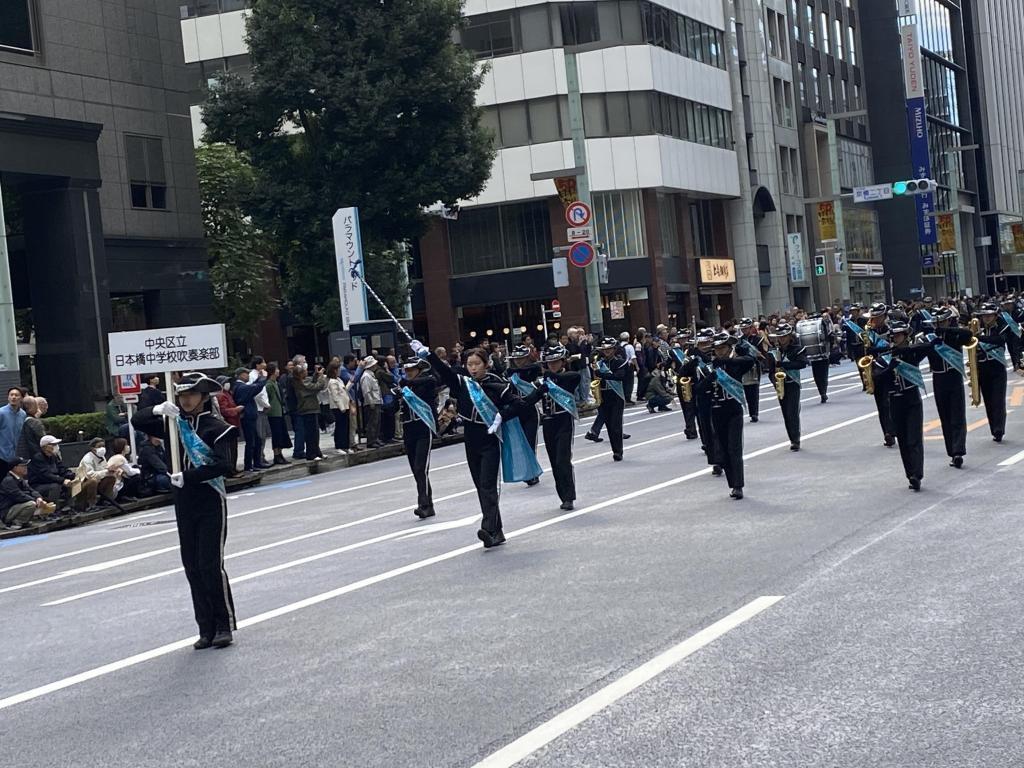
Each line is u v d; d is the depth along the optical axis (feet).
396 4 125.59
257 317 146.41
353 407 95.61
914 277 286.46
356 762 21.02
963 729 20.12
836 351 166.61
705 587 32.76
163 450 79.30
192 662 30.14
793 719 21.24
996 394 60.59
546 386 50.98
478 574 37.96
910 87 285.23
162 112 119.34
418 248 181.88
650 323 181.78
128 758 22.68
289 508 64.85
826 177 256.11
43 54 106.83
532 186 174.91
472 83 128.26
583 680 24.77
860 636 26.40
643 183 178.50
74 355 107.04
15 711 27.20
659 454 71.67
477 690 24.79
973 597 29.14
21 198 107.76
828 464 58.18
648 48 180.34
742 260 210.18
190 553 31.65
